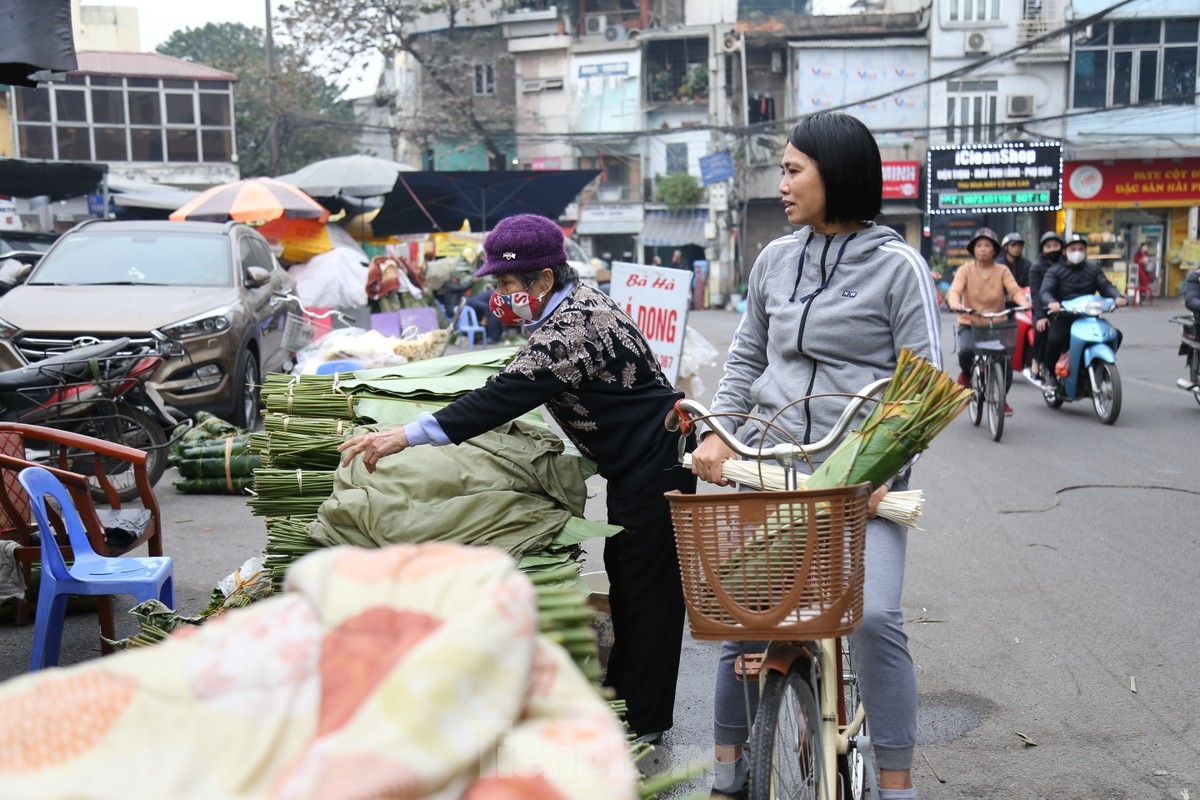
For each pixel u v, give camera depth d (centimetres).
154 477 772
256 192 1786
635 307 671
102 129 3206
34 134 3159
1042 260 1156
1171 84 3484
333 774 121
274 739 133
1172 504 738
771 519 235
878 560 284
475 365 433
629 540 362
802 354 311
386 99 4109
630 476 361
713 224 3894
